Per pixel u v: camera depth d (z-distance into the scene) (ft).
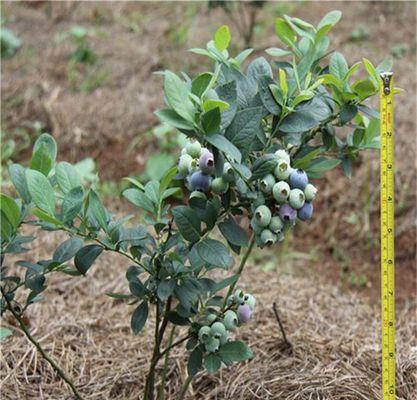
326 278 5.16
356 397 3.36
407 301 4.81
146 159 6.27
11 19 8.77
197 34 8.35
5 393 3.45
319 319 4.26
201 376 3.56
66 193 2.71
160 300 2.81
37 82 7.20
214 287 2.78
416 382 3.53
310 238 5.61
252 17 7.19
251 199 2.64
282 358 3.72
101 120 6.58
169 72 2.47
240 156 2.44
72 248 2.74
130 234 2.77
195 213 2.61
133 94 7.00
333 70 2.93
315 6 8.96
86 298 4.39
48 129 6.63
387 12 8.70
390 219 2.86
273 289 4.59
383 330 2.96
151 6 9.20
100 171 6.22
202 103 2.51
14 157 6.35
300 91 2.76
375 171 5.74
